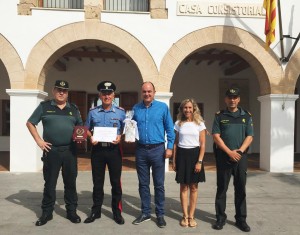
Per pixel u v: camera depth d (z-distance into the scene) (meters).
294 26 8.15
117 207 4.51
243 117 4.29
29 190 6.20
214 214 4.95
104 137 4.34
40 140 4.38
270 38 7.50
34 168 7.92
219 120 4.32
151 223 4.50
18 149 7.87
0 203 5.35
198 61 12.26
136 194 6.02
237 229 4.34
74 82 12.52
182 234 4.14
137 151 4.48
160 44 7.96
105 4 8.48
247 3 8.06
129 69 12.67
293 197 5.94
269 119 8.28
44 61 7.86
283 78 8.14
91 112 4.54
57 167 4.45
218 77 12.95
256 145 13.03
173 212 5.00
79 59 12.41
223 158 4.30
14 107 7.82
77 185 6.70
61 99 4.44
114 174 4.46
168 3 7.96
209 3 8.01
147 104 4.41
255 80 12.99
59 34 7.85
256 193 6.21
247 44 8.09
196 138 4.33
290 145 8.23
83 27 7.86
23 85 7.82
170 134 4.40
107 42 7.93
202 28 8.00
